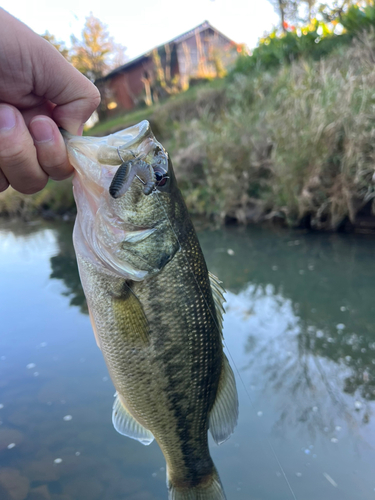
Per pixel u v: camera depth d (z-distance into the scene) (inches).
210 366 11.3
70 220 73.7
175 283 10.6
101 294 10.6
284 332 23.6
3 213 90.5
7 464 15.9
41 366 22.1
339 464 14.8
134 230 10.3
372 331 22.8
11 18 8.3
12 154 8.2
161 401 10.9
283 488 14.2
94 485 14.9
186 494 11.8
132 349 10.6
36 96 9.1
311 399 18.0
